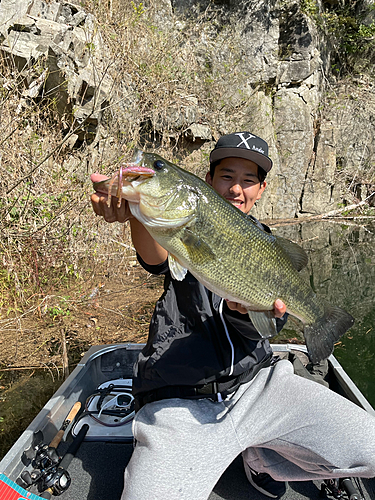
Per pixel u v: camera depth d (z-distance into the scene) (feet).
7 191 14.40
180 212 5.22
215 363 6.15
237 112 35.37
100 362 9.55
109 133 22.29
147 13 29.96
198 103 32.35
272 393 6.09
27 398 9.85
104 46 23.26
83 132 20.90
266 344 6.97
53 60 18.62
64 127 19.45
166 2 32.48
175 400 6.14
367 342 14.29
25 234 15.17
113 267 18.69
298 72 41.50
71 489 6.56
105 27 23.84
